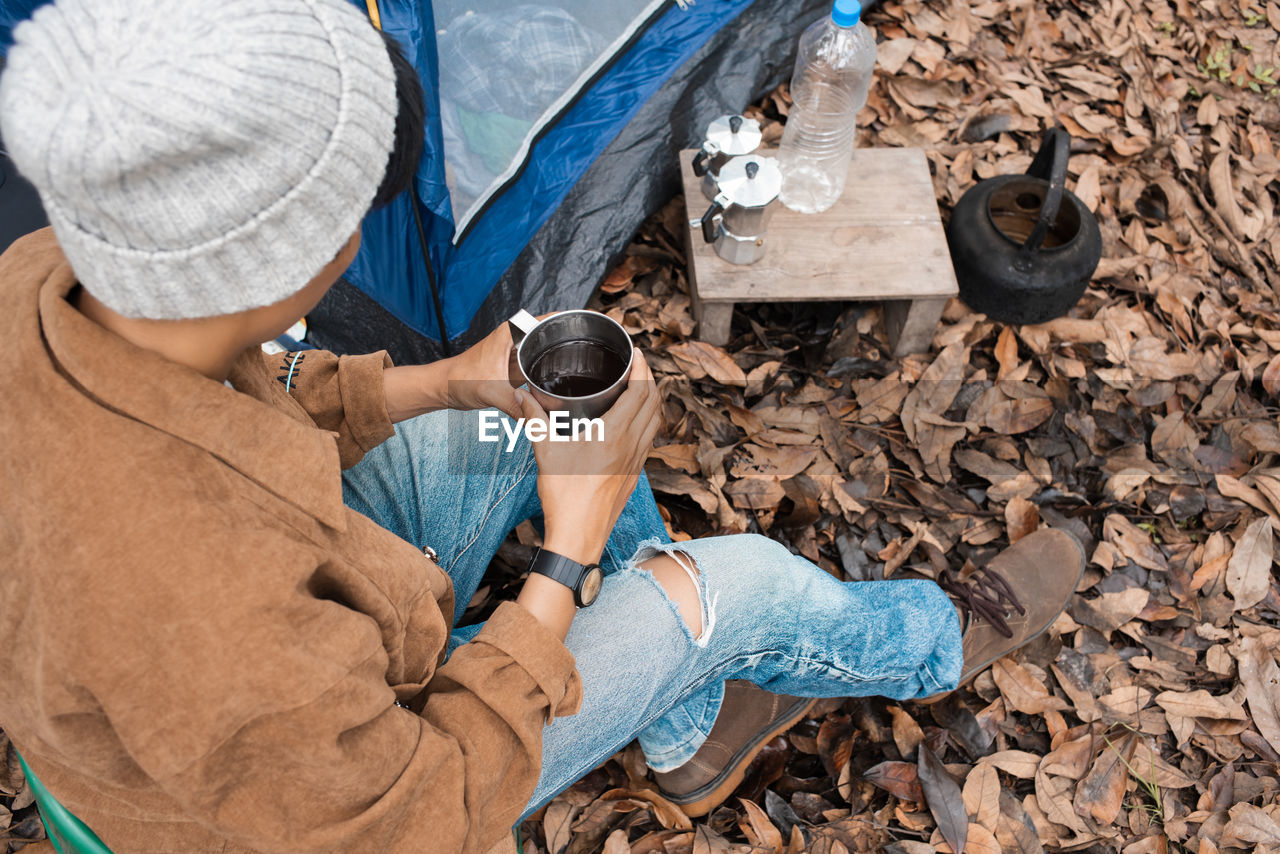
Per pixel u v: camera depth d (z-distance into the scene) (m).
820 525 1.90
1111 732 1.71
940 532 1.90
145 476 0.67
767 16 2.36
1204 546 1.90
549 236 2.08
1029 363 2.10
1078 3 2.69
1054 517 1.93
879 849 1.57
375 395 1.16
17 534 0.67
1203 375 2.12
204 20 0.58
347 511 0.83
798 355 2.12
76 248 0.61
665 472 1.89
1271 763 1.68
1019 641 1.74
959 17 2.61
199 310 0.64
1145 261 2.27
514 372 1.16
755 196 1.75
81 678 0.65
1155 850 1.60
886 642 1.34
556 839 1.56
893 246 1.97
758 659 1.28
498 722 0.90
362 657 0.75
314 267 0.66
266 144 0.59
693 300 2.09
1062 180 1.88
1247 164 2.47
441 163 1.62
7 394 0.68
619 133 2.16
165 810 0.77
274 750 0.71
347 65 0.63
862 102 2.04
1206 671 1.78
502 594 1.78
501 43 1.85
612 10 2.02
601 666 1.08
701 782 1.55
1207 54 2.68
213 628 0.66
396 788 0.79
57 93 0.57
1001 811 1.61
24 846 1.49
